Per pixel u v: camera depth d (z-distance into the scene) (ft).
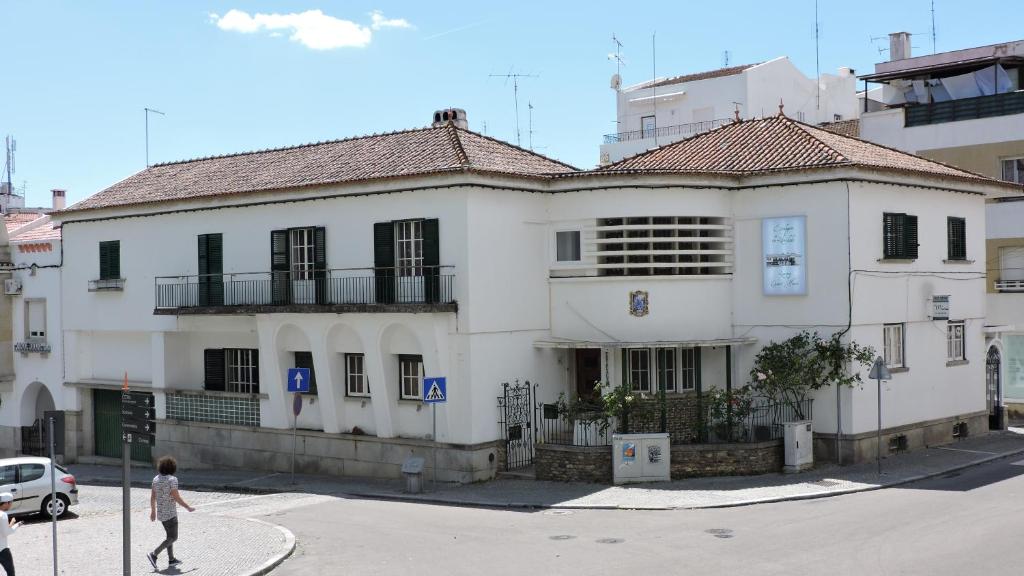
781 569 50.01
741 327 87.81
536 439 87.10
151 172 119.55
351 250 89.35
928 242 93.40
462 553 56.95
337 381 91.50
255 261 97.19
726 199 87.61
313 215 92.22
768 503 69.31
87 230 113.91
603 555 54.75
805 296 84.53
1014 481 75.20
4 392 123.95
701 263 86.28
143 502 86.99
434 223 83.25
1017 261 117.29
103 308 112.27
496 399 83.82
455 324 82.17
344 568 55.01
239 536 64.13
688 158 92.38
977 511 63.16
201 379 106.42
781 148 90.07
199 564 56.75
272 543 61.31
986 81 128.16
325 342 90.33
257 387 100.89
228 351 103.76
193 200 100.48
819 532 58.29
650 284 85.87
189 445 103.96
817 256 83.97
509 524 65.31
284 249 93.76
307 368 92.63
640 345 84.17
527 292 87.10
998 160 119.44
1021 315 116.16
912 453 89.20
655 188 85.30
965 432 99.14
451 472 82.79
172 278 104.27
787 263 85.20
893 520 61.05
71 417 117.08
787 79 185.16
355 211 89.10
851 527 59.36
